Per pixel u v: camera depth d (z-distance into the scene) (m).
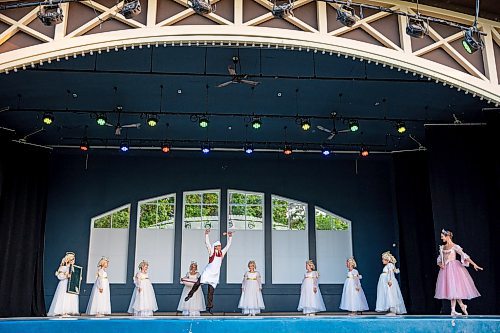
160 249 12.34
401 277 11.92
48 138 11.72
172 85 9.00
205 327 5.50
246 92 9.30
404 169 12.37
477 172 9.76
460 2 7.17
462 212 9.61
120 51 7.79
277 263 12.46
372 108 9.94
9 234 10.92
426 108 9.82
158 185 12.62
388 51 6.94
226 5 6.86
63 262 9.16
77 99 9.55
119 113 10.05
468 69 7.13
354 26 6.99
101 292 9.48
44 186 11.77
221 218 12.55
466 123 10.05
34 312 11.16
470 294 7.35
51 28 6.61
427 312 11.39
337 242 12.71
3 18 6.58
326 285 12.41
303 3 6.98
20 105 9.76
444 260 7.66
